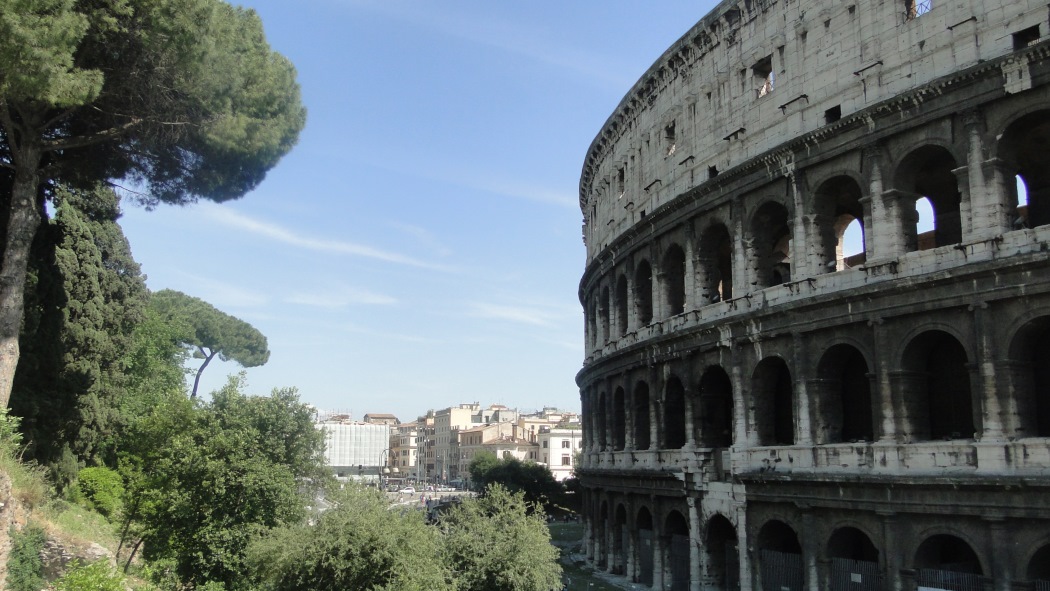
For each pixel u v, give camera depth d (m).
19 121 53.50
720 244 70.50
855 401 54.66
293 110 61.31
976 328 43.28
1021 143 49.69
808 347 53.34
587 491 91.62
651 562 70.12
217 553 50.16
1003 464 41.41
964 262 44.38
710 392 64.19
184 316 142.00
